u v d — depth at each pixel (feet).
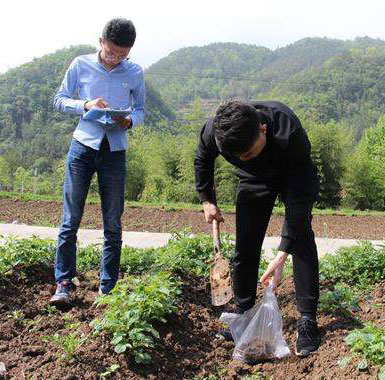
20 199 71.41
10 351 14.30
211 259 21.29
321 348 14.64
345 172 100.37
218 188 95.30
